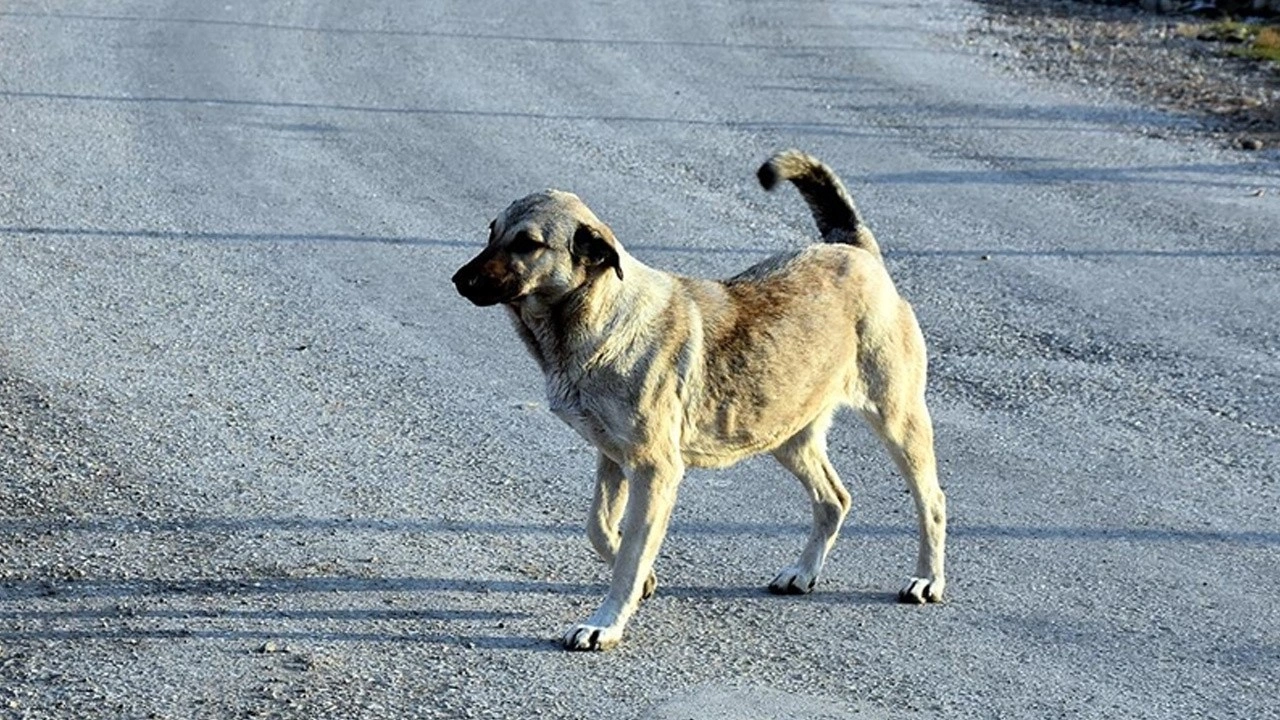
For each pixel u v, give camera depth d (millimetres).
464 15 26969
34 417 11609
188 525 9922
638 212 17219
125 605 8773
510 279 8219
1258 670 8312
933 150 19625
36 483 10461
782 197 17859
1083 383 12703
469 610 8852
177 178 18234
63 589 8961
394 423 11797
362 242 16172
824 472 9320
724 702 7855
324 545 9680
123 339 13414
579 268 8289
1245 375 12852
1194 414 12086
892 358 9195
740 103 21812
